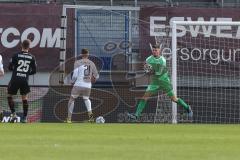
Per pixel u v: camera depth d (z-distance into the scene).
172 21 62.28
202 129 45.78
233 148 30.17
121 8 64.25
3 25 62.38
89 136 37.47
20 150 28.30
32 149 28.80
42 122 57.59
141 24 63.59
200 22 59.69
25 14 62.56
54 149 28.88
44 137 36.28
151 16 63.31
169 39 62.72
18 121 55.69
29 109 59.84
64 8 63.25
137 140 34.69
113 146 30.78
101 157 25.69
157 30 63.09
